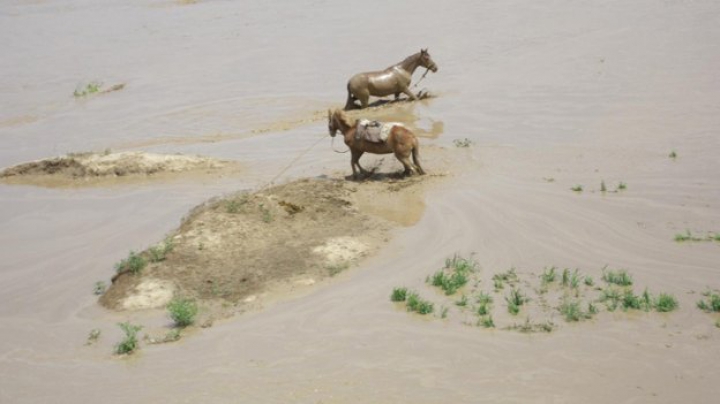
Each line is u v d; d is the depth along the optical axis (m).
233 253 18.36
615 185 21.44
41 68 50.06
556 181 22.08
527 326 13.99
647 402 11.21
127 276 17.89
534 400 11.44
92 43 56.16
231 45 50.12
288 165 26.17
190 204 23.34
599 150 24.67
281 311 15.52
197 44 51.66
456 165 24.22
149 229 21.73
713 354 12.54
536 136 26.92
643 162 23.12
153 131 33.81
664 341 13.10
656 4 48.16
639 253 17.06
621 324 13.84
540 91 32.94
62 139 34.31
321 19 55.34
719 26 40.50
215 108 36.56
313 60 43.94
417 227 19.39
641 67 34.72
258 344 14.16
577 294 15.21
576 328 13.80
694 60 34.72
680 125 26.39
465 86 35.38
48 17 69.75
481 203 20.61
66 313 16.97
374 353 13.37
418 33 47.62
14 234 22.88
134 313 16.41
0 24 68.06
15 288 18.75
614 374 12.08
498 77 36.19
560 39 42.25
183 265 17.94
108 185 26.84
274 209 20.53
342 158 26.31
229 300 16.42
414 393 11.87
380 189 22.23
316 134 30.12
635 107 29.09
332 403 11.74
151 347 14.61
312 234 19.28
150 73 45.47
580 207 19.94
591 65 36.19
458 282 15.96
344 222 19.94
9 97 43.78
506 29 46.25
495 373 12.35
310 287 16.58
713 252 16.78
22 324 16.56
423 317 14.69
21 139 35.16
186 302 16.17
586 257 17.03
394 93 34.44
